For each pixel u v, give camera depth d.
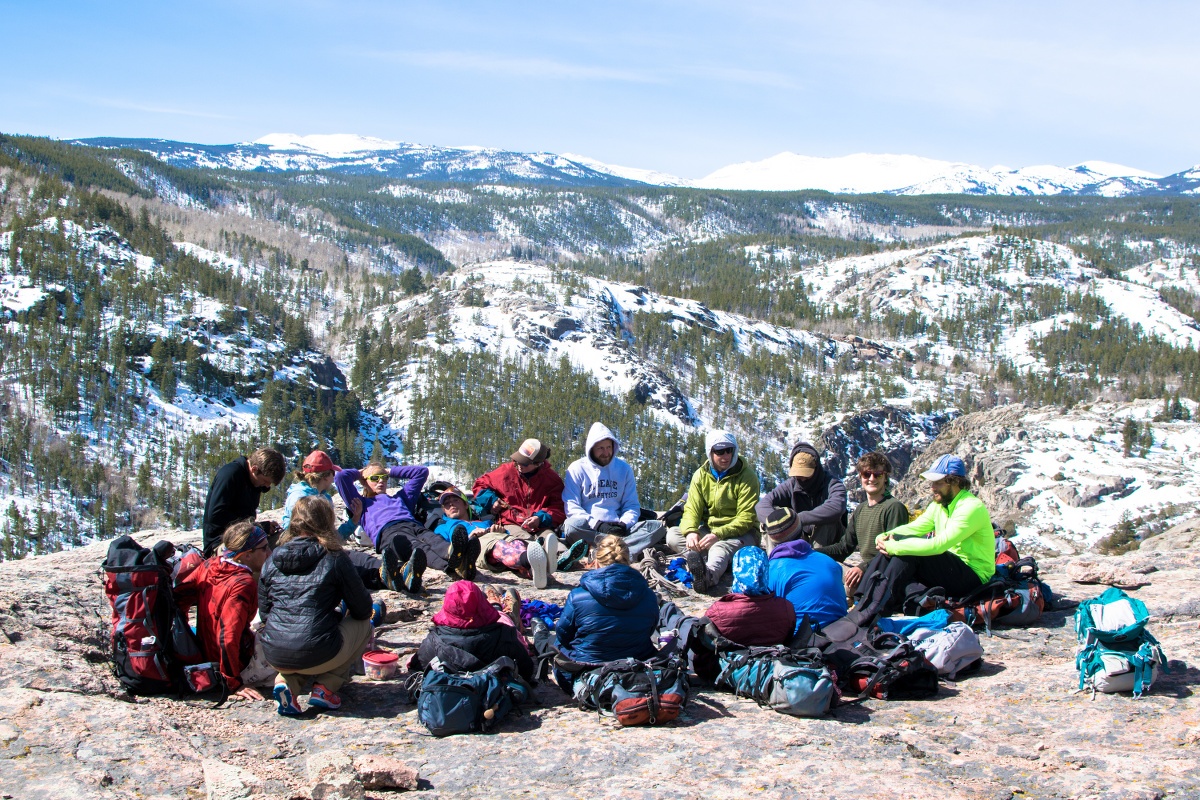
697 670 7.84
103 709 6.30
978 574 9.02
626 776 5.69
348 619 7.15
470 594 7.03
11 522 161.38
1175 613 9.22
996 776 5.66
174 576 7.63
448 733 6.51
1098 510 134.88
